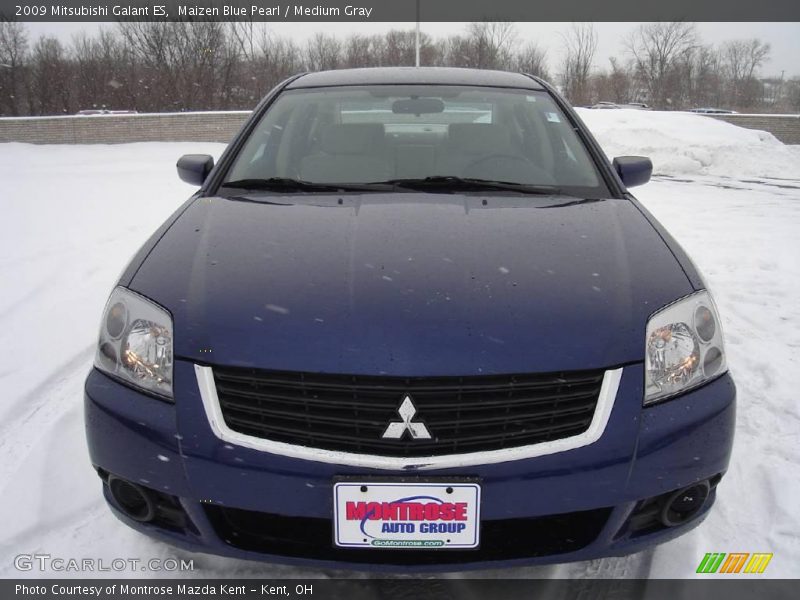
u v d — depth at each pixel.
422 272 1.54
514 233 1.75
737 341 3.28
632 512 1.42
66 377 2.85
